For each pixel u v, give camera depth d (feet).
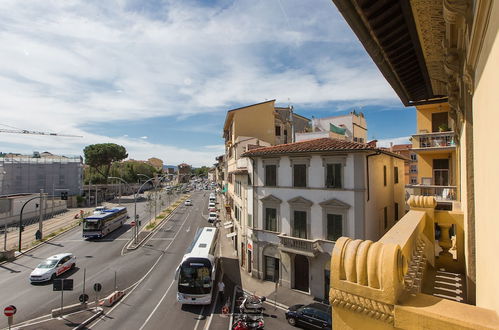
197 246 66.64
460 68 13.10
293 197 67.00
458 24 10.38
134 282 72.54
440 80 21.06
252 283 71.26
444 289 15.53
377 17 13.05
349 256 7.98
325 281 61.57
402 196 92.99
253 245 75.15
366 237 57.98
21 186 213.05
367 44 15.20
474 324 5.74
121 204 241.14
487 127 7.47
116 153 267.39
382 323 7.13
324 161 62.34
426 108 64.18
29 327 49.16
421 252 13.03
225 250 103.50
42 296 63.52
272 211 71.15
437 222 20.12
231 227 123.34
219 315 55.26
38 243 109.29
